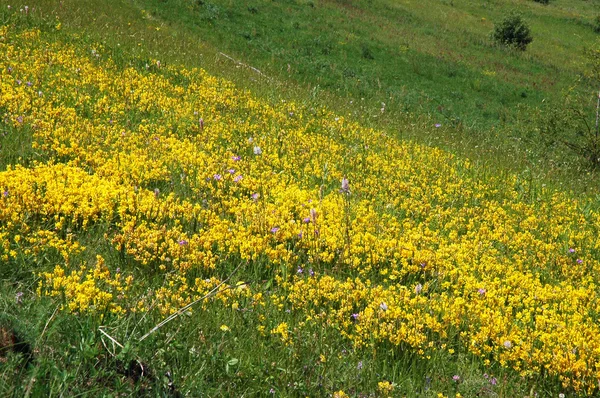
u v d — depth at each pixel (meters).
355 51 34.75
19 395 3.33
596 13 67.94
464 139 17.22
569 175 15.32
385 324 5.59
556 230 9.75
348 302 5.89
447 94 32.28
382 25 43.28
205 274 6.09
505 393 5.11
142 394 3.90
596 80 23.20
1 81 10.59
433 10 55.41
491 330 5.82
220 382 4.44
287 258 6.50
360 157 11.56
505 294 6.93
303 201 8.41
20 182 6.72
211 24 30.75
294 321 5.53
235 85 16.16
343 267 6.84
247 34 31.27
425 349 5.53
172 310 4.91
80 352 3.96
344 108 17.34
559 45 53.38
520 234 9.18
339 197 8.96
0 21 15.59
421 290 6.67
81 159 8.36
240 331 5.11
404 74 33.56
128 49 16.83
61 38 15.84
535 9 66.06
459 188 10.96
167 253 6.16
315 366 4.90
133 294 5.32
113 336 4.31
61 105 10.30
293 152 10.77
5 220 6.00
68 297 4.73
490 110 31.16
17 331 3.85
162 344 4.41
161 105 11.98
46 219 6.32
